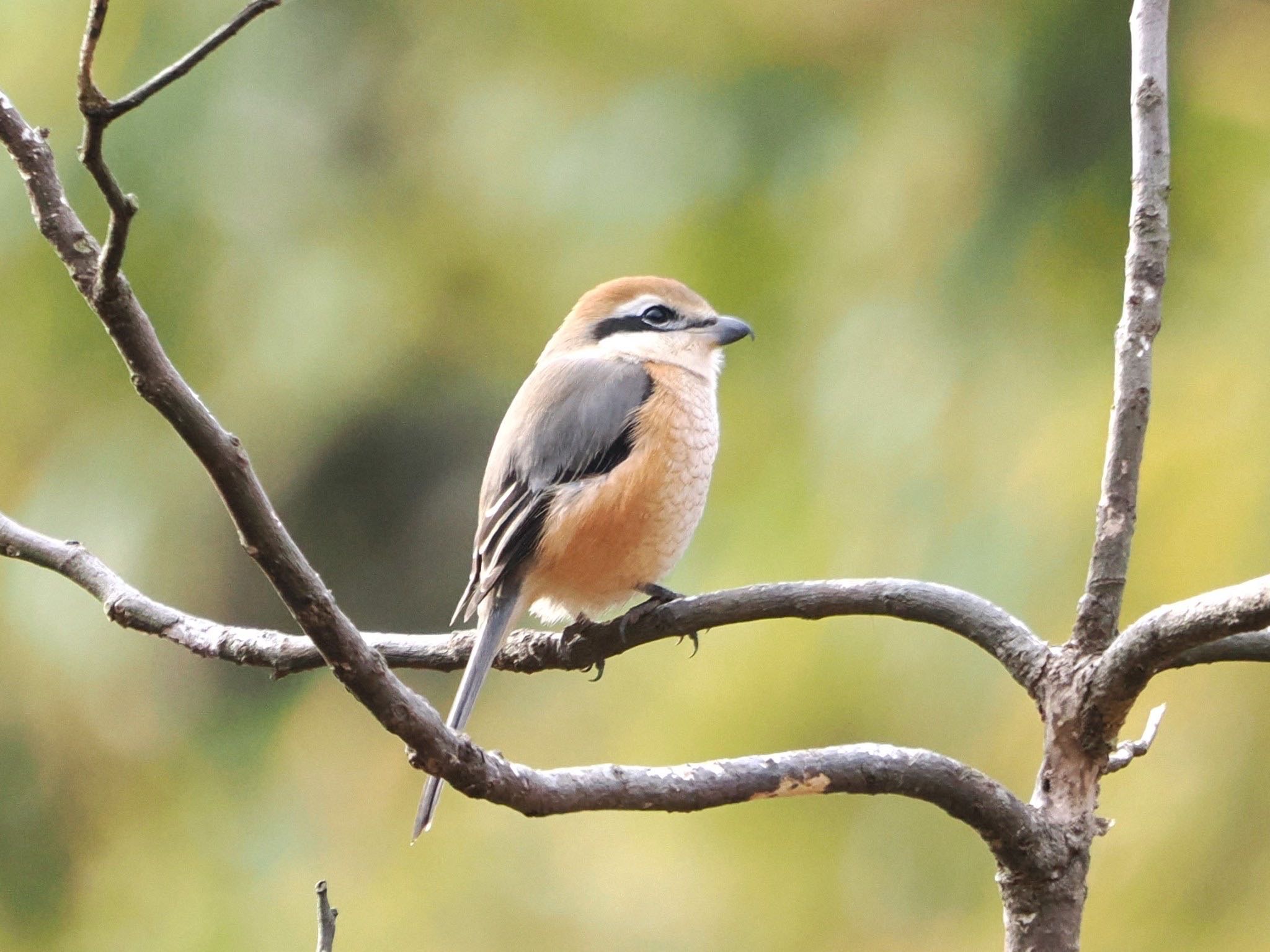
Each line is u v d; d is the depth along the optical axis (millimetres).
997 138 8211
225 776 11703
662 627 5988
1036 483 7441
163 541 11227
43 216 3877
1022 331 7875
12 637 11148
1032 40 8164
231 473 3949
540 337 10906
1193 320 7473
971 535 7445
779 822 8023
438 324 11281
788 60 8977
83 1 10281
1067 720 4758
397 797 11219
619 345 8477
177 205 10727
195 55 3580
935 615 5125
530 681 10281
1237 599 4297
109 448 11102
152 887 11250
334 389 11328
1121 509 4836
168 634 6152
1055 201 8008
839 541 7758
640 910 8398
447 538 14406
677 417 8031
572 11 9984
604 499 7828
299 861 11180
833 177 8664
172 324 10953
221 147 10758
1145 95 5098
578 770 4625
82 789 11508
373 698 4219
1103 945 6844
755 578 7934
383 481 13719
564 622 8617
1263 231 7551
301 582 4090
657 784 4629
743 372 8500
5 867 11297
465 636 6777
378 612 14641
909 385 7922
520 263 10820
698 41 9312
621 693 9234
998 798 4668
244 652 6047
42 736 11398
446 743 4316
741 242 8758
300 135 11117
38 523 11062
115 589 6219
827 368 8234
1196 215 7703
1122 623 6781
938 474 7664
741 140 8930
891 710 7480
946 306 8031
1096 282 7910
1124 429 4883
